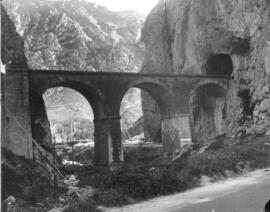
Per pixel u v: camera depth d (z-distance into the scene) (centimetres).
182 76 5141
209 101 6075
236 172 2841
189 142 5044
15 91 3769
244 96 5456
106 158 4434
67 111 16188
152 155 5897
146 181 2233
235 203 1669
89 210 1912
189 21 6756
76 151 7244
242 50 5534
